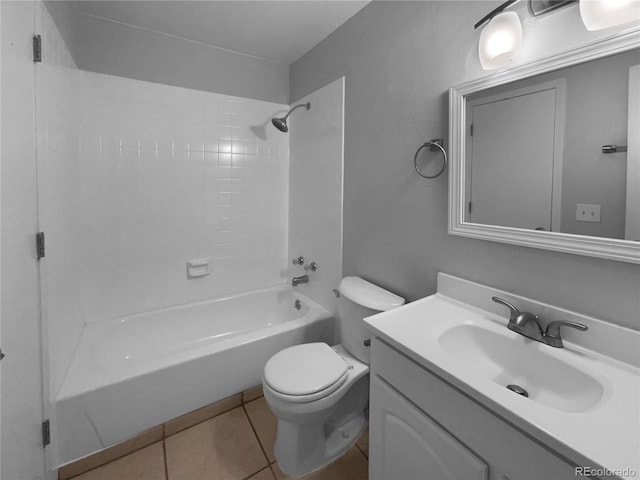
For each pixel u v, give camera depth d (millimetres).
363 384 1608
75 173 1645
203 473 1334
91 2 1639
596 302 862
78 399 1296
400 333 977
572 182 877
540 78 929
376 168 1622
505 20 957
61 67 1382
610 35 775
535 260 989
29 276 988
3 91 831
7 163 848
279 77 2428
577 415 624
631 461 513
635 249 764
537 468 611
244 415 1670
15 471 890
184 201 2133
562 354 867
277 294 2484
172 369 1514
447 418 799
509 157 1018
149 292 2055
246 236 2410
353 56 1753
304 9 1694
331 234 2021
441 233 1291
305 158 2277
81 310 1772
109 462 1373
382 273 1622
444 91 1233
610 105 797
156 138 1998
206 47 2115
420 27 1325
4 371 827
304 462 1338
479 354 1040
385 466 1031
